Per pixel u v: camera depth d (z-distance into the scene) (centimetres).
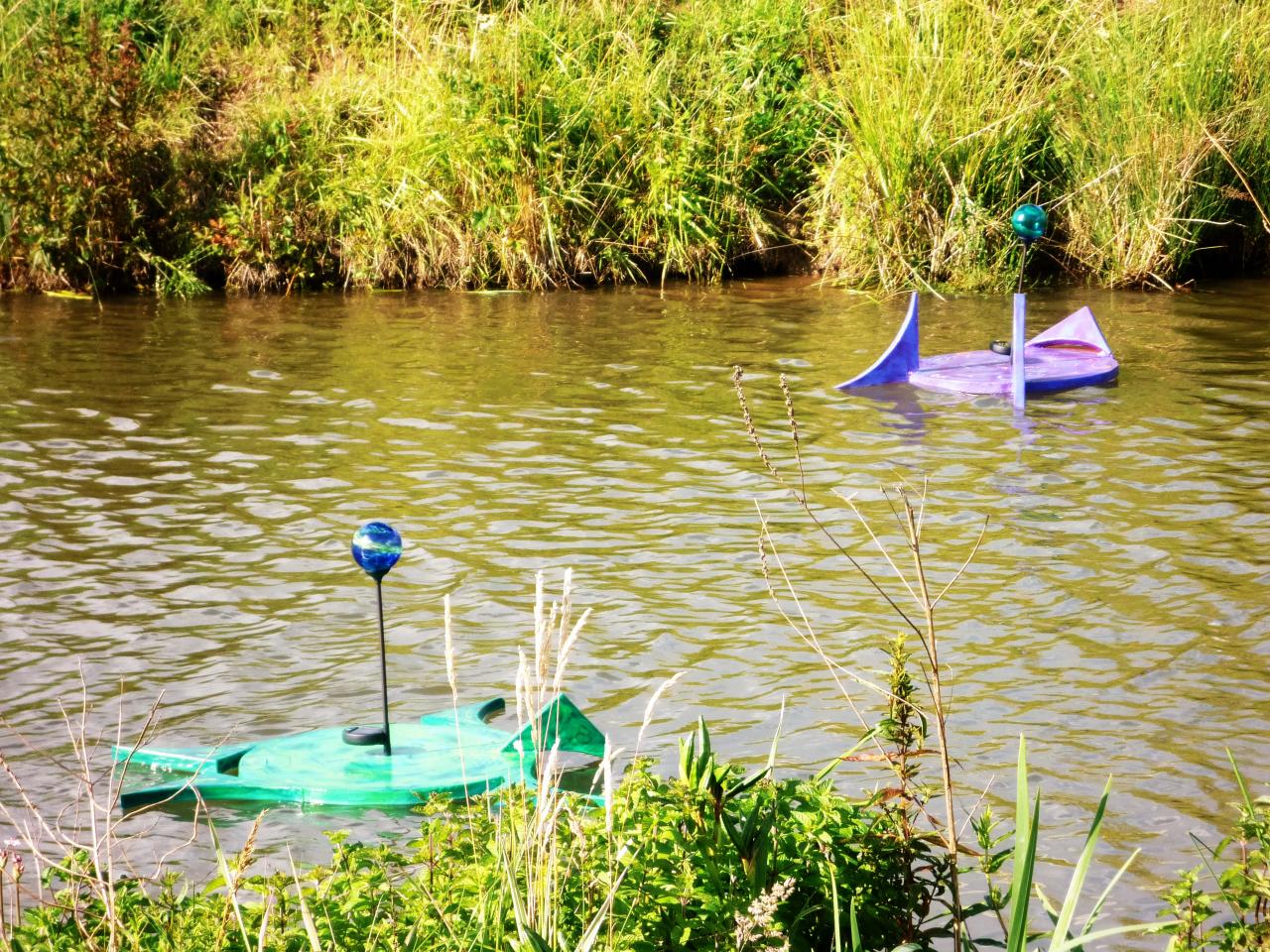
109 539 905
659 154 1895
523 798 382
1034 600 792
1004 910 498
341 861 405
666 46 2084
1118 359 1385
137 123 1830
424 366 1385
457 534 916
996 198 1847
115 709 673
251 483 1022
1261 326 1527
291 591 822
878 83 1839
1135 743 627
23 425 1167
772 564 855
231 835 557
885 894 402
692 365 1382
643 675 705
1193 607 779
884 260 1808
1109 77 1816
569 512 955
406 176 1867
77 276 1809
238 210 1830
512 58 1925
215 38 2138
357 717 663
